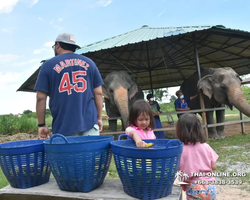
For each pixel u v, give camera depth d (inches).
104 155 88.0
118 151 80.6
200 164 91.9
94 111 109.2
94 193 85.0
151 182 76.1
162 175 76.1
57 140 96.9
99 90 115.5
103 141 86.9
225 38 377.1
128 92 317.7
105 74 554.6
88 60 112.6
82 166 82.7
